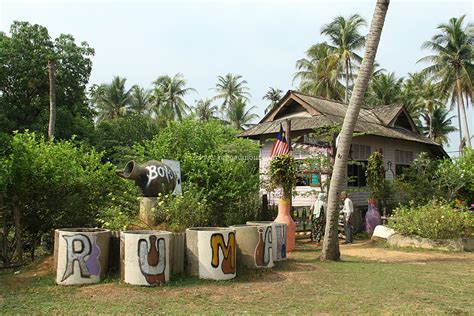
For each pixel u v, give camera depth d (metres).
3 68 24.20
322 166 14.81
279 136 14.23
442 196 17.16
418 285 7.15
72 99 26.83
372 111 22.69
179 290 6.57
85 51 27.23
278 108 20.11
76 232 6.96
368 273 8.15
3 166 8.27
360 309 5.72
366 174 16.48
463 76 35.41
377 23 9.61
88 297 6.18
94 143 26.41
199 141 14.04
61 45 26.47
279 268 8.52
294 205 17.67
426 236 12.16
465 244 11.82
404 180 18.83
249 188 13.72
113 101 47.34
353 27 37.56
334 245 9.81
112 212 8.82
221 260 7.24
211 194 12.19
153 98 49.09
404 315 5.45
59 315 5.36
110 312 5.47
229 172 12.95
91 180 10.20
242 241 8.13
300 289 6.79
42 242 10.08
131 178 9.64
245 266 8.09
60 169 9.47
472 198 17.92
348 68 38.25
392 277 7.79
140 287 6.67
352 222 14.62
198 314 5.41
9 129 23.53
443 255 11.00
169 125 14.52
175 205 8.76
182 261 7.51
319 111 18.38
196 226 8.75
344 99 38.22
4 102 24.39
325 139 15.39
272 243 8.66
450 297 6.40
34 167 8.96
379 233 13.83
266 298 6.23
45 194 9.41
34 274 7.63
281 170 11.86
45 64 25.02
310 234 14.69
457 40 35.88
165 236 6.97
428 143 22.38
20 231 9.06
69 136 24.81
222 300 6.09
